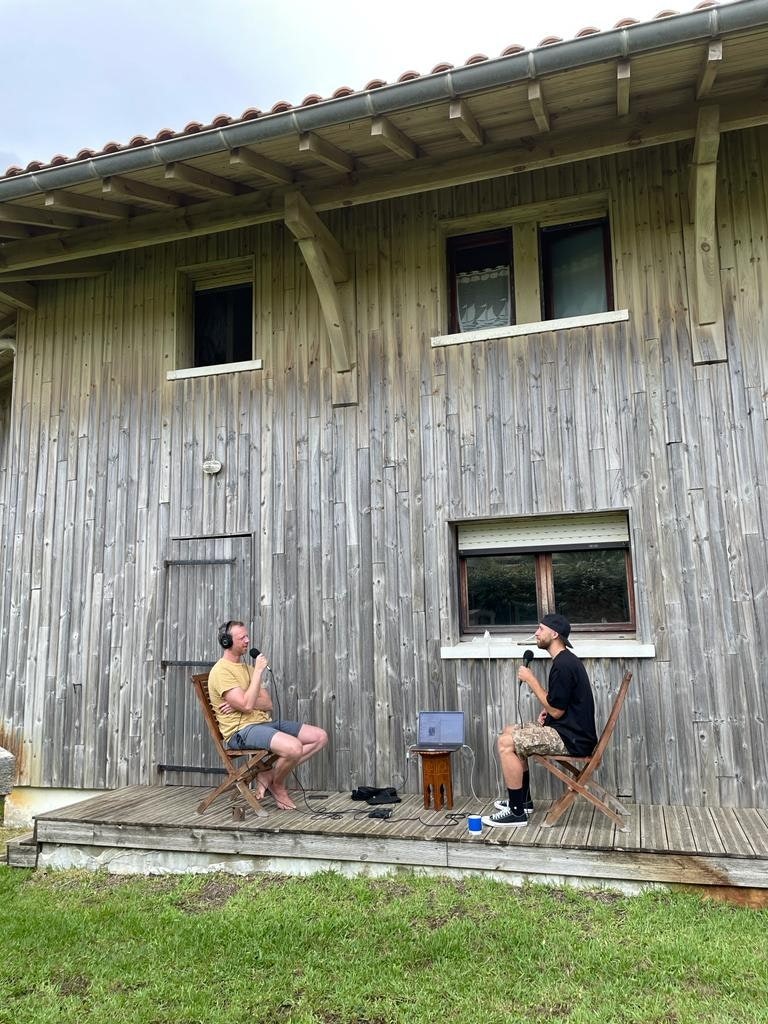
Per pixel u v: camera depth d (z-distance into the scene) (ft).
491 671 18.95
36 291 24.73
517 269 20.51
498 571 19.92
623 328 19.07
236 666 18.13
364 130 16.67
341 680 20.07
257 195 19.65
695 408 18.38
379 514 20.40
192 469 22.25
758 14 13.29
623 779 17.69
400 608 19.88
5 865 17.75
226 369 22.26
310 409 21.43
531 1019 10.30
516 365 19.77
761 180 18.57
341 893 14.58
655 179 19.22
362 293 21.30
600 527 19.10
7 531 23.76
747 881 13.42
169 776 21.04
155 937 13.21
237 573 21.36
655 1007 10.42
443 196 20.90
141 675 21.74
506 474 19.51
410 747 18.48
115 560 22.53
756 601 17.46
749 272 18.42
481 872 14.83
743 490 17.85
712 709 17.40
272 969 11.96
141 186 18.53
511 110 16.38
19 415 24.32
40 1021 10.66
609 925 12.75
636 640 18.26
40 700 22.49
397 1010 10.64
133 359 23.35
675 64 15.05
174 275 23.26
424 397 20.43
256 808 17.13
